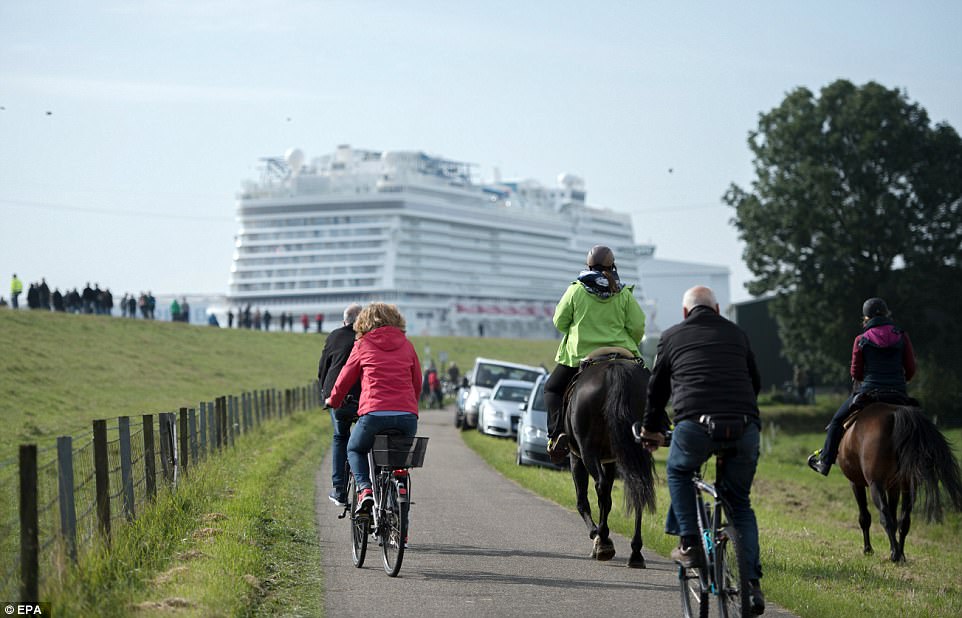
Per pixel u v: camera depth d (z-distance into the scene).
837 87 129.25
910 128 124.56
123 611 16.19
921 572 24.55
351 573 21.08
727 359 16.03
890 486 26.09
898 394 26.91
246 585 18.38
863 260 124.00
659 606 18.44
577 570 21.81
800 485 59.91
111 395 102.56
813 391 143.25
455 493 36.25
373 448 20.75
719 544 15.41
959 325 123.38
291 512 29.03
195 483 29.84
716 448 15.86
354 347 21.75
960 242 123.88
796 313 127.62
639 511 21.00
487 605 18.33
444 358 154.38
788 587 19.64
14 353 119.38
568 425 22.91
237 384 130.88
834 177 122.31
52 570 16.95
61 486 18.27
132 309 178.38
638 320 23.53
